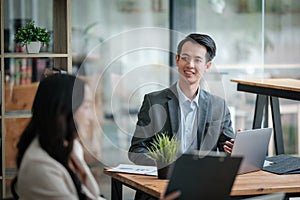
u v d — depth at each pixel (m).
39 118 2.70
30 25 4.89
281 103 5.93
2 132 4.75
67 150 2.71
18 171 2.75
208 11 6.03
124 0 5.84
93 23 5.75
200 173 2.75
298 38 6.05
